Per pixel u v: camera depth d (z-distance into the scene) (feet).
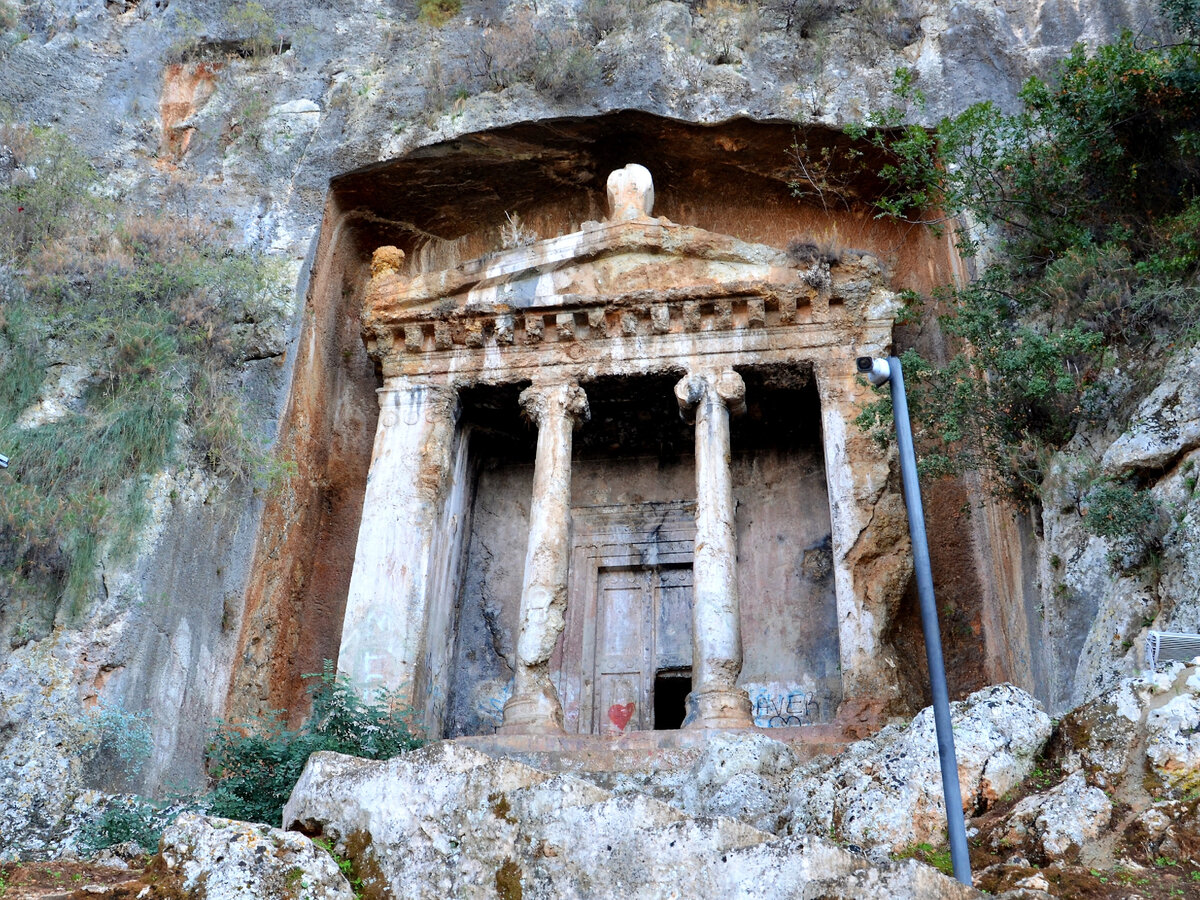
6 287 56.44
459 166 67.15
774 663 58.80
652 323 59.11
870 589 52.54
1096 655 40.50
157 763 46.32
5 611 46.55
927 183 56.95
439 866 28.66
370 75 70.79
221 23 73.41
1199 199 48.75
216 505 53.11
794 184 64.03
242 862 27.50
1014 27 66.69
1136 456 42.09
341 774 32.07
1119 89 51.08
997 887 27.48
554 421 57.98
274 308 59.93
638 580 62.59
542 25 69.87
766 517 62.59
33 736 44.09
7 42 69.56
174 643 48.91
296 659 58.65
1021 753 32.12
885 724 48.57
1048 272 50.24
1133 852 28.09
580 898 26.61
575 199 70.03
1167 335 46.11
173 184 65.51
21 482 50.03
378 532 57.26
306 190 66.18
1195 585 37.70
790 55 67.10
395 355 61.46
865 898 23.59
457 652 60.90
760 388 59.31
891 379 30.27
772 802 37.24
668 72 65.36
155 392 53.52
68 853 40.34
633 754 45.62
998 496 50.90
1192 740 30.01
